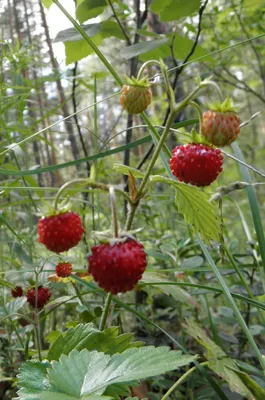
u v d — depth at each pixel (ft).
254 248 0.58
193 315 0.67
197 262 0.55
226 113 0.32
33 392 0.32
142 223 0.94
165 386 0.50
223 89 1.52
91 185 0.32
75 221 0.33
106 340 0.38
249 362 0.59
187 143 0.36
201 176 0.34
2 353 0.50
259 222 0.46
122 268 0.29
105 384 0.28
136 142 0.49
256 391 0.41
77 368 0.30
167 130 0.34
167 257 0.61
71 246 0.33
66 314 0.65
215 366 0.40
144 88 0.35
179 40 0.70
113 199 0.31
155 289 0.65
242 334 0.57
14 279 0.48
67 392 0.28
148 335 0.60
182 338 0.58
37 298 0.46
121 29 0.67
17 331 0.51
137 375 0.28
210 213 0.38
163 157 0.47
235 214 1.40
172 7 0.62
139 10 0.74
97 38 0.68
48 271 0.47
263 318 0.44
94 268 0.30
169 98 0.33
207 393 0.49
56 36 0.64
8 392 0.51
